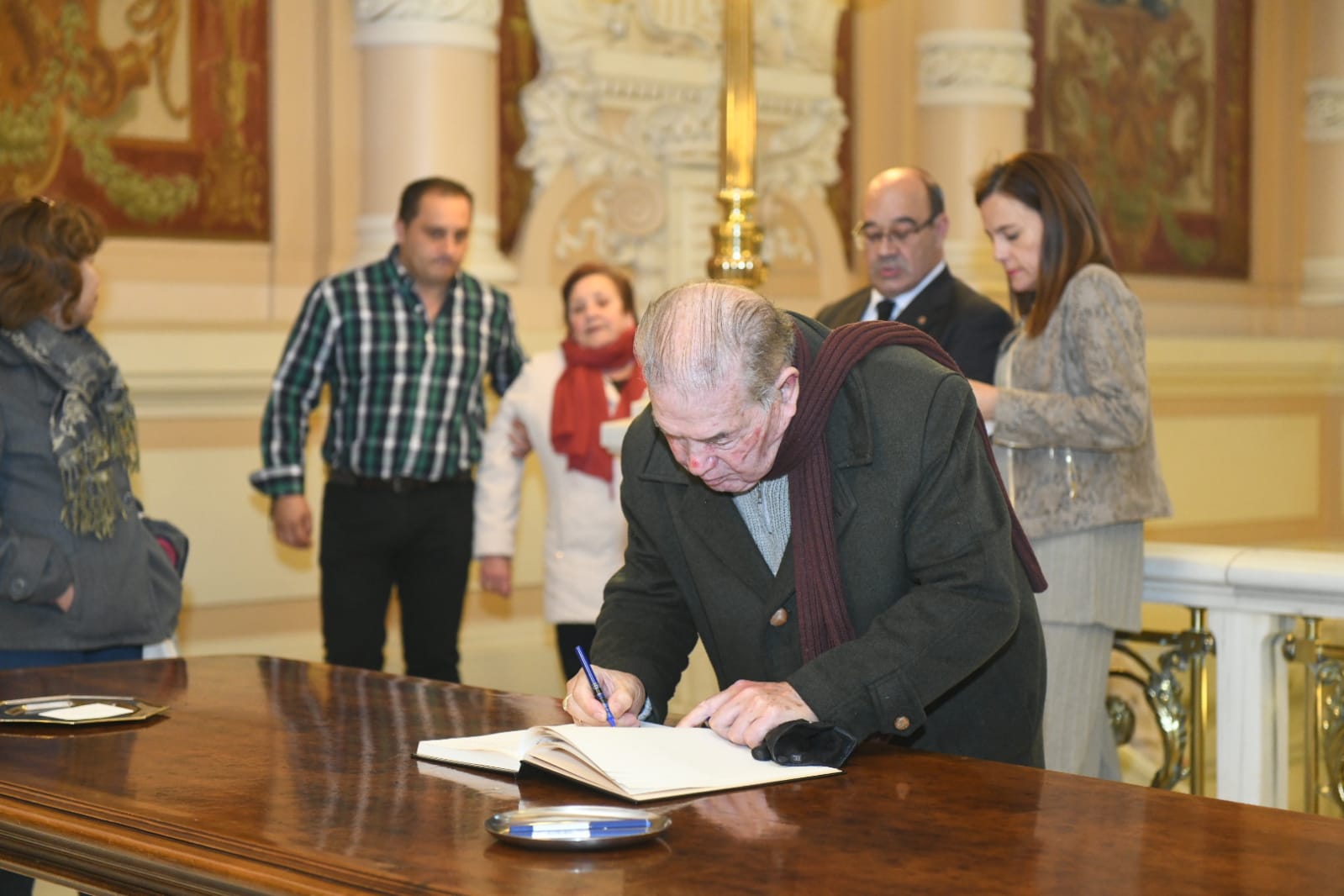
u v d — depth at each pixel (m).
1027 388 2.99
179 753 1.97
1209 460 8.19
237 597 5.27
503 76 5.95
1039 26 7.59
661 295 1.94
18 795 1.78
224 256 5.46
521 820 1.60
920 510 2.04
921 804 1.72
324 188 5.62
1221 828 1.63
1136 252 8.13
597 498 4.27
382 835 1.60
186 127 5.39
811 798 1.75
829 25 6.70
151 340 5.03
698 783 1.77
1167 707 3.08
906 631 1.98
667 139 6.23
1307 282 8.78
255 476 4.40
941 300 3.63
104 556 2.95
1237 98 8.55
